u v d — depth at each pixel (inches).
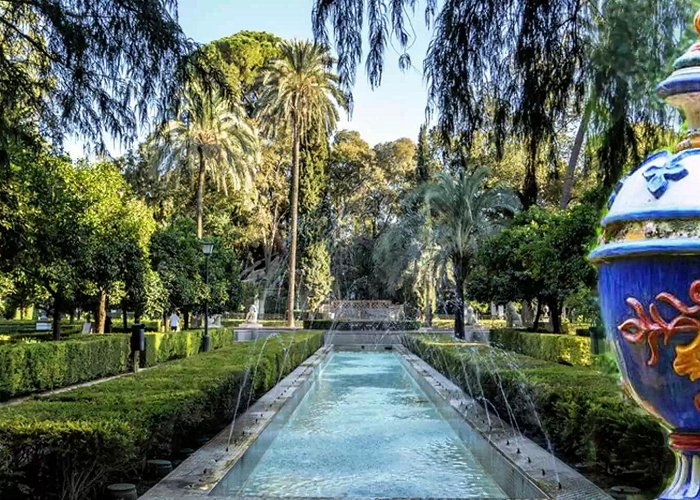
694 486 45.0
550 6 141.8
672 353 43.8
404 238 1029.8
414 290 1050.1
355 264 1336.1
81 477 137.6
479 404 295.6
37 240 356.5
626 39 129.9
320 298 1179.9
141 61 189.3
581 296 384.8
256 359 346.6
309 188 1203.2
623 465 158.2
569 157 423.8
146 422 160.2
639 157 138.0
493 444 196.7
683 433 45.9
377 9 145.6
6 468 130.0
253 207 1200.8
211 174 958.4
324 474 200.2
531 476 158.2
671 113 131.5
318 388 448.1
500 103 148.1
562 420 198.5
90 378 425.7
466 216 700.7
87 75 193.6
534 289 580.1
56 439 134.0
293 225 1013.2
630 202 47.1
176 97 194.7
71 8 187.8
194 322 1073.5
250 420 244.4
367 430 278.1
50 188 355.3
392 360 713.0
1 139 205.0
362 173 1441.9
